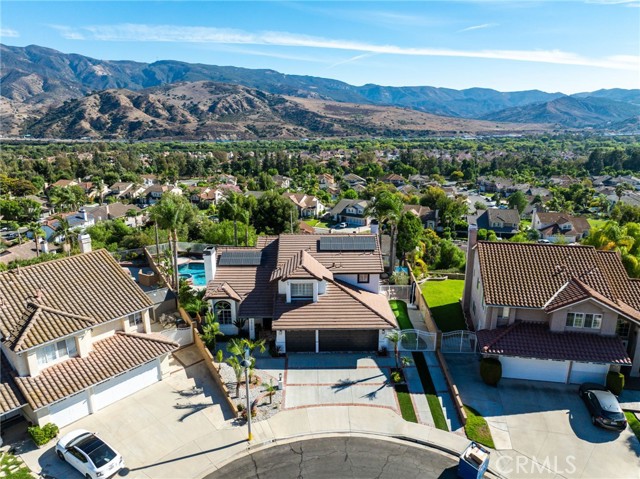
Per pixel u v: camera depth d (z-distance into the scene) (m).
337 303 34.38
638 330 30.55
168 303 41.25
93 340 28.92
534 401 28.78
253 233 70.00
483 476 22.92
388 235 72.38
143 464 23.61
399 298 45.00
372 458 24.16
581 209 140.50
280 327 32.50
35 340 25.17
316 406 28.09
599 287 31.58
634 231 47.19
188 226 73.44
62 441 23.59
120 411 27.62
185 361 32.84
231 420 26.92
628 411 28.11
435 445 25.08
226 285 35.94
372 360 33.09
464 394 29.38
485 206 135.25
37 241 71.69
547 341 30.27
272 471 23.20
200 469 23.31
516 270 33.16
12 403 24.11
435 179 196.50
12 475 22.47
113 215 111.25
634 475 23.20
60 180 162.50
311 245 38.88
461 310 42.53
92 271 31.56
